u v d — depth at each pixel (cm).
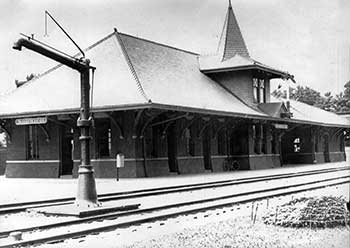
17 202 1431
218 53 3784
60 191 1838
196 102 2836
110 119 2603
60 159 2750
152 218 1120
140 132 2552
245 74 3600
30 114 2614
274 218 1007
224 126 3244
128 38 3094
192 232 938
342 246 757
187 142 2955
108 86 2581
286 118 3656
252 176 2620
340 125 4531
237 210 1305
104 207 1259
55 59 1223
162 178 2491
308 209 984
